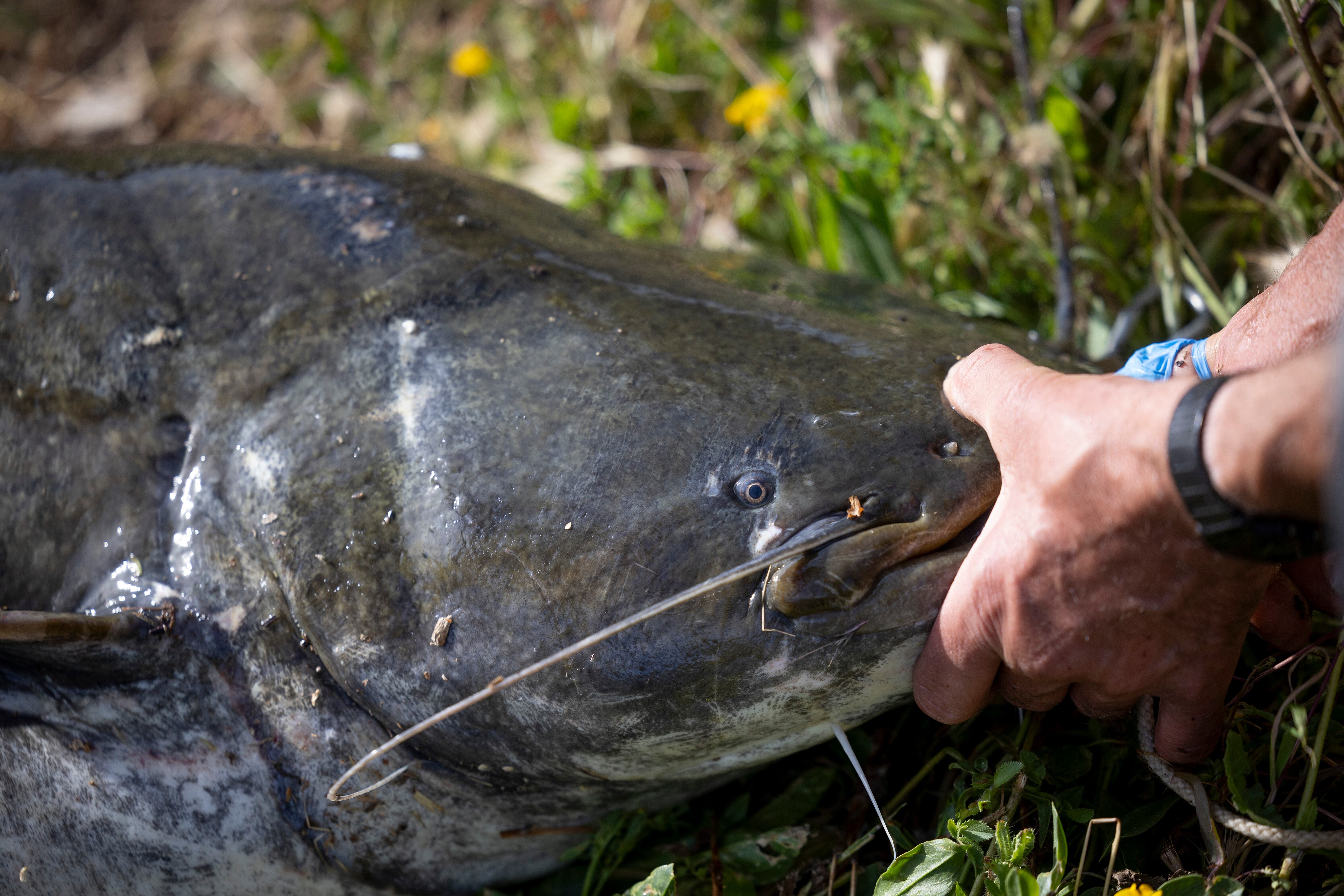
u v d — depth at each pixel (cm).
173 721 87
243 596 86
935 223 110
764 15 138
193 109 181
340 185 91
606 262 89
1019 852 79
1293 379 68
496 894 89
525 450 83
